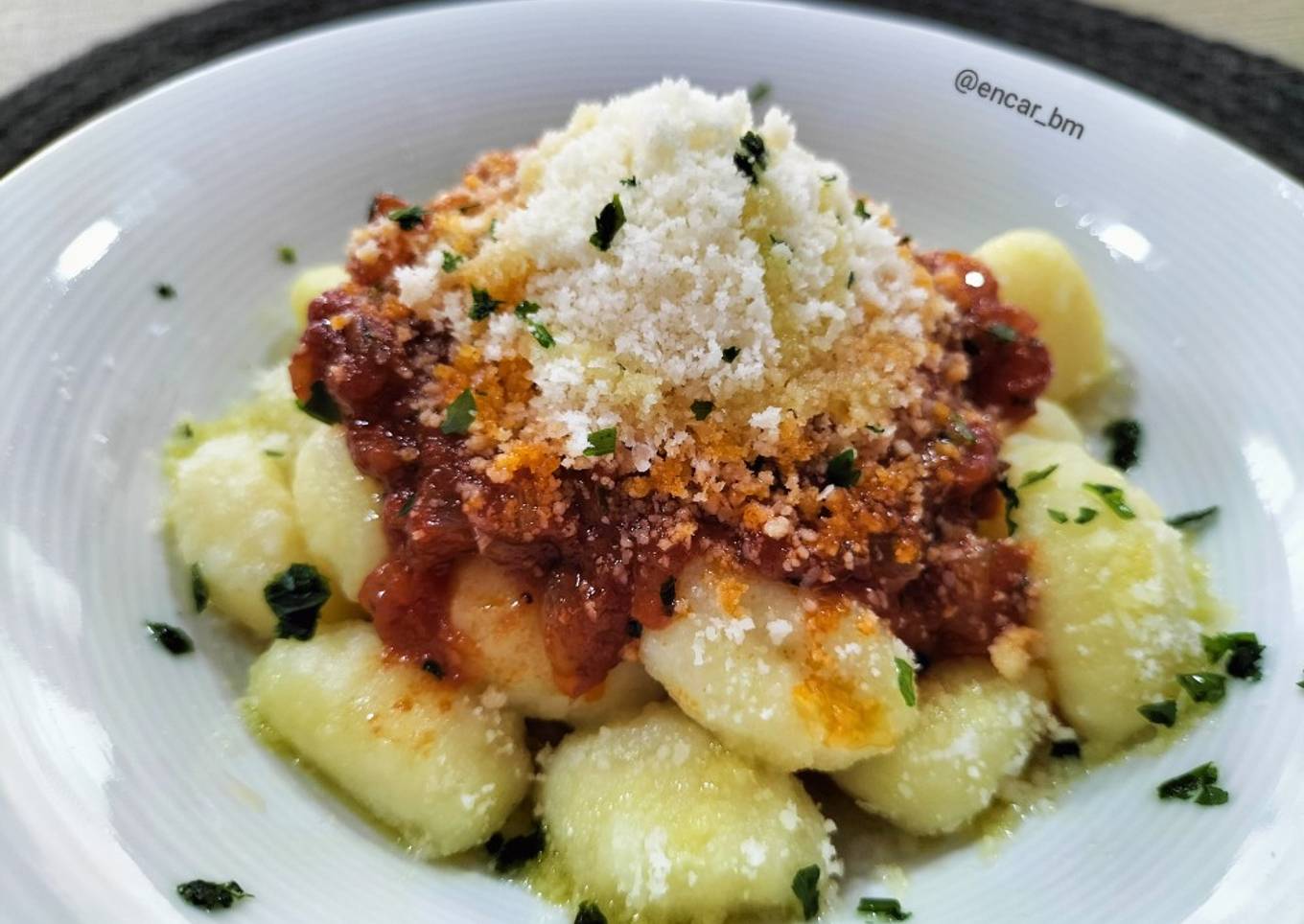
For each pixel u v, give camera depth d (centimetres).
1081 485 13
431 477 12
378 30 17
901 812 11
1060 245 15
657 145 12
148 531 13
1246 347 14
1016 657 12
